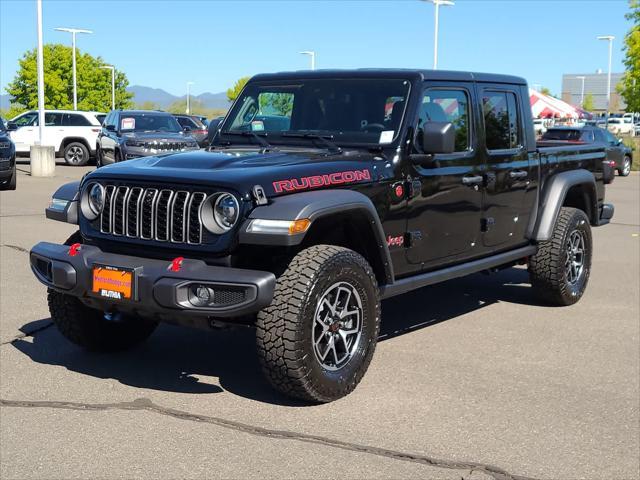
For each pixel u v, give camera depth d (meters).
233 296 4.28
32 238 10.52
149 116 21.83
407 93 5.43
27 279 7.89
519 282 8.36
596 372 5.38
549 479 3.76
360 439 4.17
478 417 4.51
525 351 5.84
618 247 11.11
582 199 7.70
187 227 4.51
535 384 5.10
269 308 4.37
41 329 6.16
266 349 4.38
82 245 4.82
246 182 4.41
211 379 5.09
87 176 4.98
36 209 13.73
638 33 39.03
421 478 3.73
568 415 4.57
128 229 4.75
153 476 3.70
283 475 3.73
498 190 6.21
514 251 6.65
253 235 4.32
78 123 27.30
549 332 6.39
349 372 4.73
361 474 3.76
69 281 4.68
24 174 22.23
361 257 4.75
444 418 4.48
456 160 5.75
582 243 7.31
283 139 5.65
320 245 4.65
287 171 4.61
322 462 3.88
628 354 5.82
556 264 6.93
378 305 4.89
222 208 4.42
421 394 4.86
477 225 6.05
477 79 6.05
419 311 7.03
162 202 4.61
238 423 4.36
